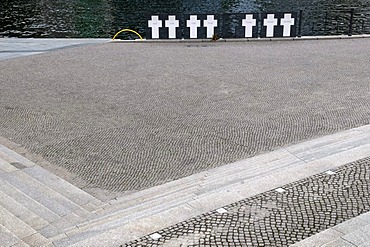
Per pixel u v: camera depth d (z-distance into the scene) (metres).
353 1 53.66
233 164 9.30
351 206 6.42
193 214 6.25
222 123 11.87
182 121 12.13
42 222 6.98
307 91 14.47
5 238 6.02
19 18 44.91
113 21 43.75
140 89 15.24
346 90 14.42
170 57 20.20
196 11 50.53
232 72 17.22
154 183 8.75
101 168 9.51
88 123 12.19
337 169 7.68
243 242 5.57
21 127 11.98
